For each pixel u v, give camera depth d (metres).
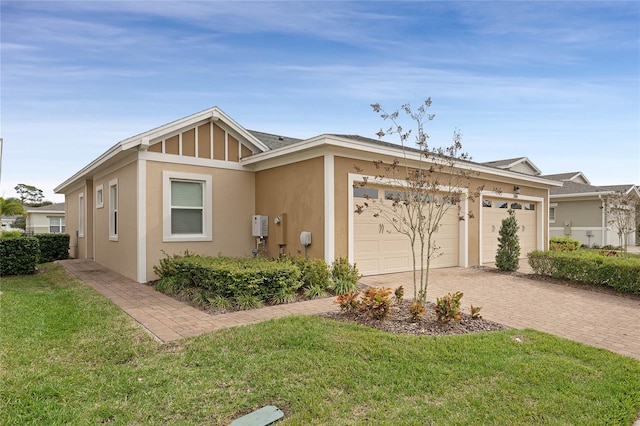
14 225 29.20
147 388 3.34
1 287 8.13
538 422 2.87
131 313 5.81
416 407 3.05
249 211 10.33
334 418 2.89
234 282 6.18
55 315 5.70
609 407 3.09
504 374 3.63
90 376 3.58
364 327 4.91
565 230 21.67
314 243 8.47
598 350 4.34
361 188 8.97
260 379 3.46
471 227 11.56
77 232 15.25
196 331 4.89
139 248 8.56
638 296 7.58
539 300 7.15
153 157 8.77
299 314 5.73
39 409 2.98
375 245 9.23
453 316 5.11
